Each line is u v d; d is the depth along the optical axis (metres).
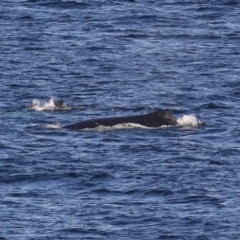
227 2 193.75
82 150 112.56
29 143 114.94
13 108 131.00
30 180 103.56
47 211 96.00
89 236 91.00
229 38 173.00
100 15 184.88
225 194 99.75
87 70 152.75
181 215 95.12
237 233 91.50
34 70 151.50
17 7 188.75
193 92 140.75
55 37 171.12
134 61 158.88
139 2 194.00
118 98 137.88
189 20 183.75
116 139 116.62
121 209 96.50
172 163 108.25
